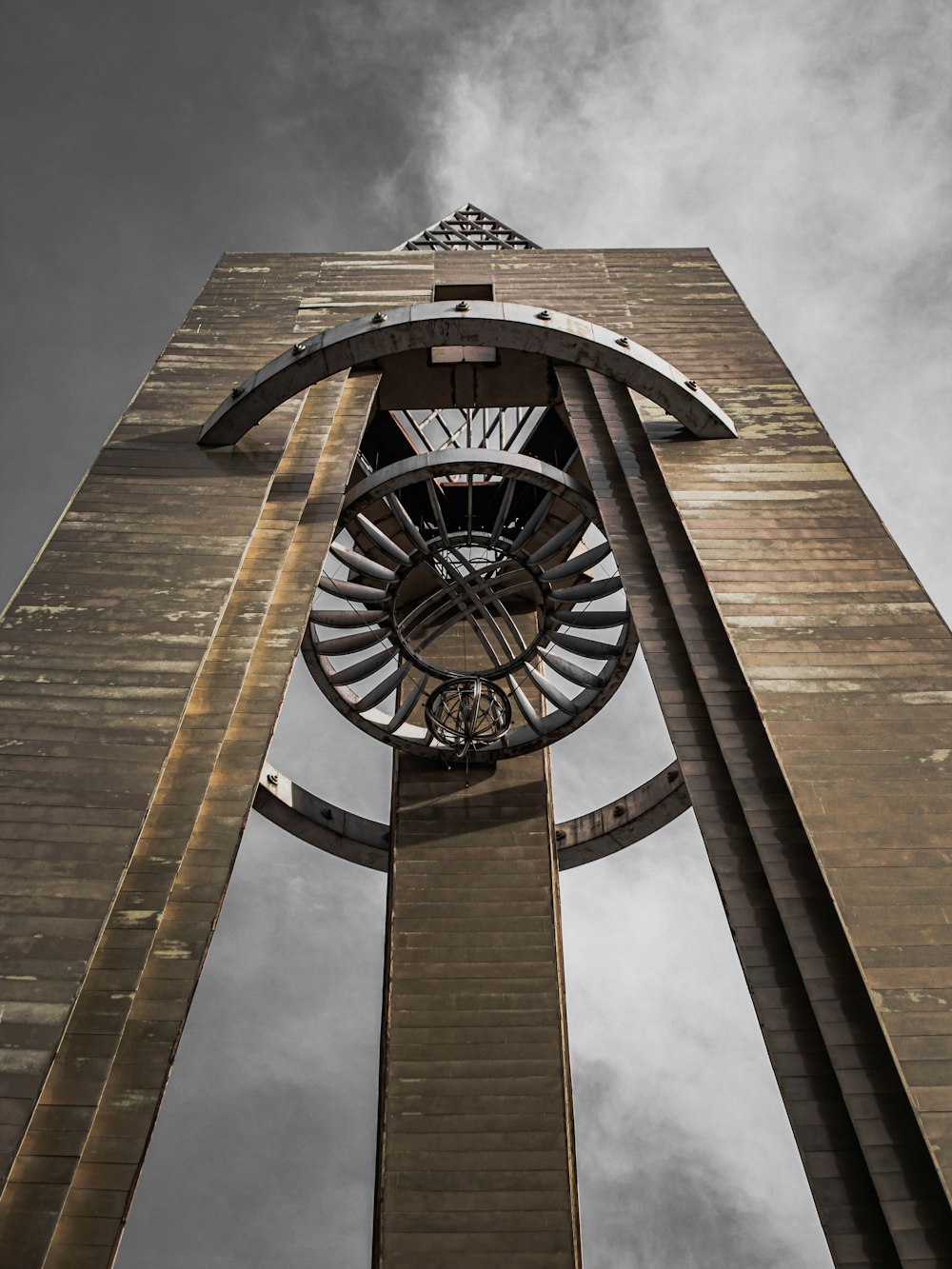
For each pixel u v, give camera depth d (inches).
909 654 748.6
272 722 724.7
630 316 1115.9
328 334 877.8
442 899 1076.5
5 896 590.2
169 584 792.9
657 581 838.5
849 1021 570.6
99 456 906.1
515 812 1136.2
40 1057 524.7
